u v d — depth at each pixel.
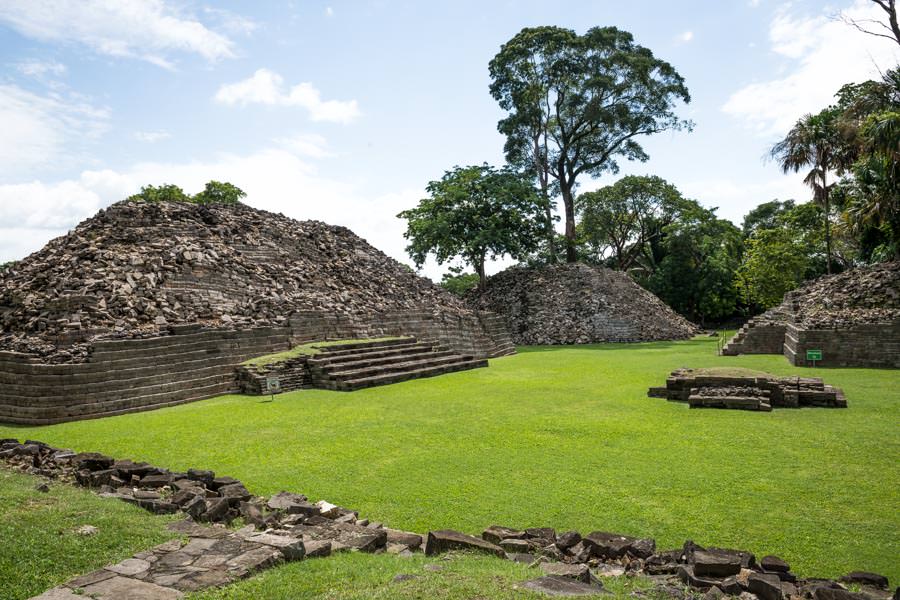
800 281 49.94
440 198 45.56
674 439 11.79
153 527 6.61
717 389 15.58
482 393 17.98
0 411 14.66
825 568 6.28
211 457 10.87
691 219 57.59
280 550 5.98
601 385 19.45
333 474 9.73
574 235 53.78
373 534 6.69
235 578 5.39
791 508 7.98
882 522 7.47
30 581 5.29
